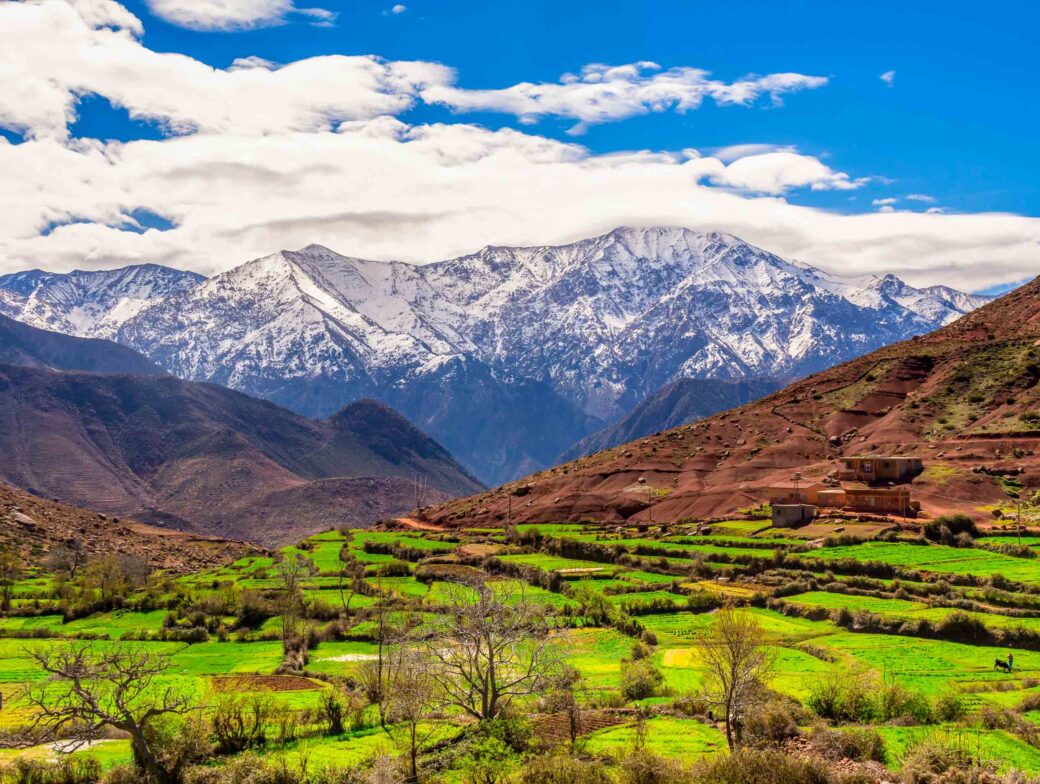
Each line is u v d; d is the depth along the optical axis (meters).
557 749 84.56
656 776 75.56
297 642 137.38
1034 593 142.38
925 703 94.00
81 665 80.75
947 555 166.38
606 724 93.81
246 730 93.44
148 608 165.00
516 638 96.25
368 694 105.81
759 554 177.38
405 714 93.00
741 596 152.25
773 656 102.88
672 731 89.88
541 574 171.12
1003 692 101.88
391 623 138.88
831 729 86.38
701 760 78.19
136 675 83.62
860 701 94.75
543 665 97.75
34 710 101.38
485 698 93.38
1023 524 182.75
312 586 183.62
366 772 82.25
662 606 150.75
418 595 168.75
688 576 170.75
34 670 120.94
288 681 117.69
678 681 109.38
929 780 75.19
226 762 85.00
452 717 97.94
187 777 81.06
